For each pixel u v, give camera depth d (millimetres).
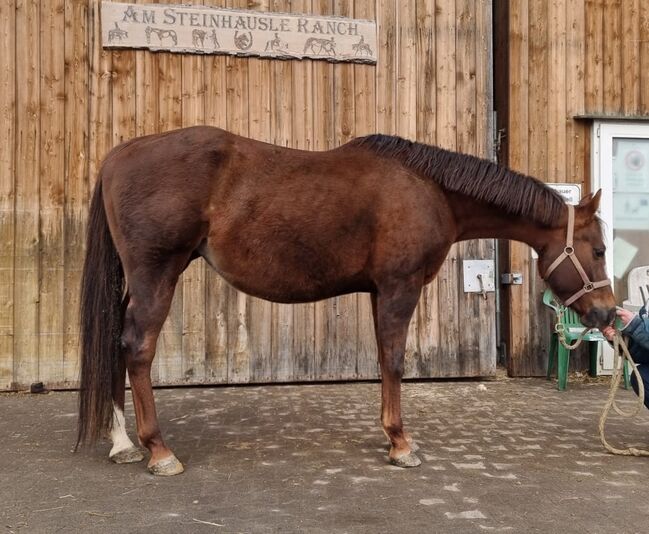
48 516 2381
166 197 2834
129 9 4777
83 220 4766
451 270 5137
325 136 5043
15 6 4688
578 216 3168
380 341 3072
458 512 2426
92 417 2898
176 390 4785
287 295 3051
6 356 4648
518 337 5332
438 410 4203
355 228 2980
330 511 2430
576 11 5457
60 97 4738
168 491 2650
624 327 3148
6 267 4656
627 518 2375
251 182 2912
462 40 5207
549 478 2840
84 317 2959
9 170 4672
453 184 3117
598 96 5504
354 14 5078
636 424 3852
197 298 4848
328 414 4074
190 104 4883
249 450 3270
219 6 4902
